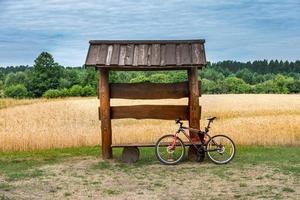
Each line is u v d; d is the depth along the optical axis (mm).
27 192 9672
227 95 69125
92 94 89438
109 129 14188
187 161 13664
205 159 13984
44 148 18281
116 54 13711
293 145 18656
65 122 33156
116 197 9211
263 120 25516
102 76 13938
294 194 9148
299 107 42375
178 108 14156
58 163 13914
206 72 126875
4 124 29875
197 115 13773
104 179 11125
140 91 14148
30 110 41344
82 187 10203
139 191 9750
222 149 13289
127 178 11211
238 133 19688
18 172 12242
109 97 14172
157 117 14227
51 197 9219
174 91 14062
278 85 102500
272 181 10523
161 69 14055
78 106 45688
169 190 9805
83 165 13336
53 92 89438
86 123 32625
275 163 13156
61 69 97938
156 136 20641
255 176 11156
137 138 20281
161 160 13258
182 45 13938
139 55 13656
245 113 37844
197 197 9094
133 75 94625
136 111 14250
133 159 13641
